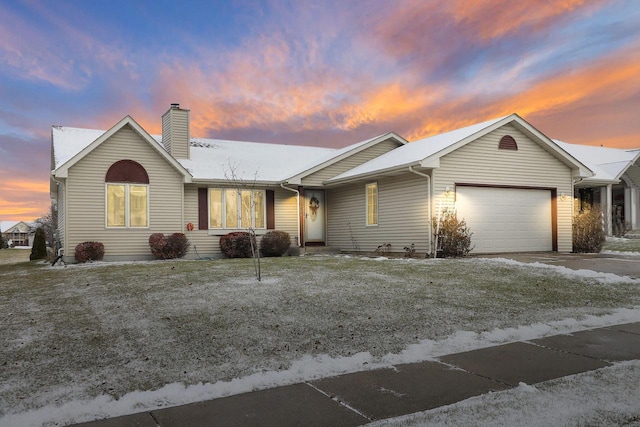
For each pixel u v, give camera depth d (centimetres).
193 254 1873
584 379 457
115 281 1110
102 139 1670
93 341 610
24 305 855
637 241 2311
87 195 1667
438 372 489
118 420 378
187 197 1878
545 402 396
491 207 1755
